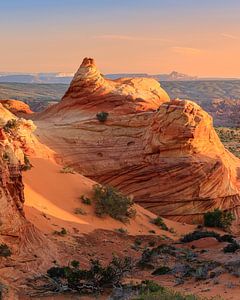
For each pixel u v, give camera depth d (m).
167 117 56.06
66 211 40.56
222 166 56.38
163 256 33.50
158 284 24.70
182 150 55.72
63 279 25.19
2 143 30.09
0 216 26.52
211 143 58.44
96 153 59.22
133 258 33.44
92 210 42.91
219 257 32.66
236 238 41.94
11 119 52.31
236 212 56.59
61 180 46.59
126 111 63.59
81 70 72.06
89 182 49.28
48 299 22.59
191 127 55.41
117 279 25.23
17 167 29.67
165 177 55.28
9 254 25.81
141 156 57.19
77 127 62.72
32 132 58.41
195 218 54.41
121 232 40.03
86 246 33.25
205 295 20.80
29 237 28.23
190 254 34.50
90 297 23.22
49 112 73.56
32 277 25.02
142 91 70.62
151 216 49.47
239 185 58.31
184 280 26.27
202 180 54.81
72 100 71.50
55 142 60.34
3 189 27.48
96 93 69.38
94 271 24.97
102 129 61.41
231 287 22.06
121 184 57.12
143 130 59.00
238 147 121.25
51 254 28.56
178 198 54.44
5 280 23.72
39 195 41.03
